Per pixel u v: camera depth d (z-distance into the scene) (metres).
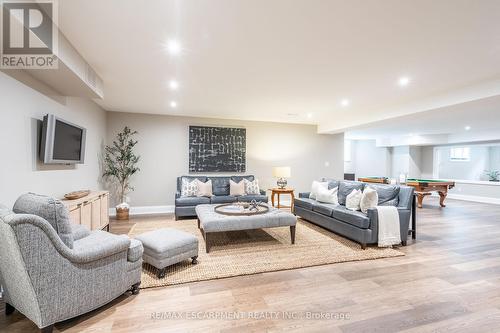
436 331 1.78
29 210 1.71
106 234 2.28
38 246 1.57
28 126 2.56
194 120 6.11
